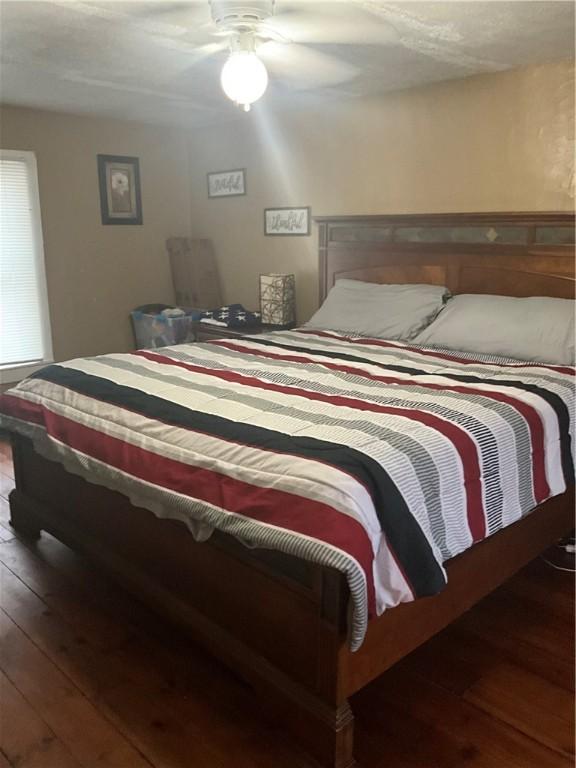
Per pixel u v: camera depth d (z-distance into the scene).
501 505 1.92
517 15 2.34
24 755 1.67
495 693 1.89
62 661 2.03
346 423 1.88
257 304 4.72
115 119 4.55
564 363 2.66
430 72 3.17
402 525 1.57
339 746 1.57
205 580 1.94
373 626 1.61
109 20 2.44
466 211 3.38
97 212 4.62
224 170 4.75
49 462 2.67
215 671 1.99
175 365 2.72
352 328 3.47
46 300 4.46
